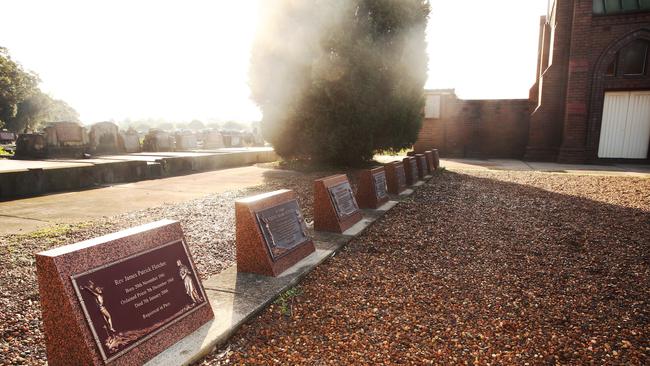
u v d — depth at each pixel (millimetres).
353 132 13422
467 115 21578
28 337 2840
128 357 2305
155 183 11461
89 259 2268
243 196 8891
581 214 7008
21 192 9203
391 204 7852
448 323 3092
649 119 17609
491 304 3438
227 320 3006
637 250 4938
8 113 60938
